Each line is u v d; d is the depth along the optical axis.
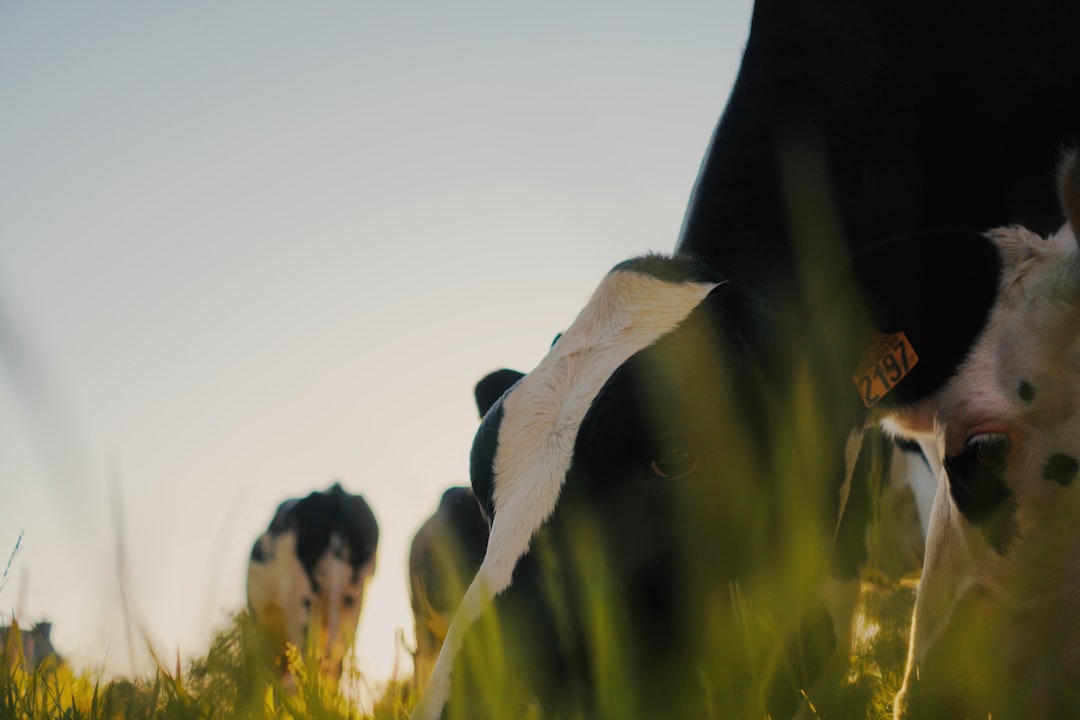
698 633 1.53
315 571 5.67
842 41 1.93
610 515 1.53
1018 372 1.66
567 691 1.45
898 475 2.50
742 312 1.65
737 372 1.61
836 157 1.86
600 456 1.54
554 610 1.47
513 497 1.56
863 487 2.10
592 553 1.49
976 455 1.67
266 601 5.71
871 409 1.77
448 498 3.45
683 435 1.55
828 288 1.62
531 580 1.50
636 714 1.49
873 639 2.11
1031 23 1.87
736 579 1.57
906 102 1.92
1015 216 1.85
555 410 1.59
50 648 1.68
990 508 1.67
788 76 1.92
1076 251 1.68
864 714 1.69
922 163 1.92
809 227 1.77
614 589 1.50
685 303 1.66
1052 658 1.65
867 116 1.90
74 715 1.53
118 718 1.52
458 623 1.49
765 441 1.62
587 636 1.46
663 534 1.53
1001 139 1.86
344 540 5.78
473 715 1.41
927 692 1.71
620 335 1.63
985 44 1.88
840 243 1.79
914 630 1.78
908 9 1.94
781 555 1.61
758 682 1.52
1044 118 1.83
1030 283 1.69
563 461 1.55
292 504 5.87
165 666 1.45
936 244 1.66
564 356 1.64
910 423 1.82
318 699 1.46
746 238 1.83
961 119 1.90
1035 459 1.65
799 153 1.82
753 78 1.95
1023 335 1.67
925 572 1.79
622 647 1.50
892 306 1.63
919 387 1.74
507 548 1.53
